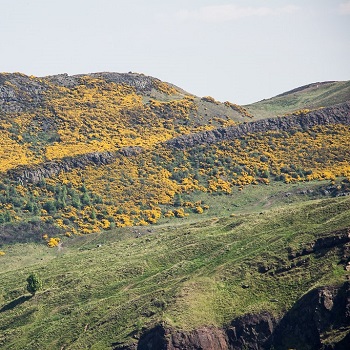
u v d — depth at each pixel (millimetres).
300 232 140500
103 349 123688
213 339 120062
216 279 133375
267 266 133000
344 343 112250
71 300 144375
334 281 121688
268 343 120250
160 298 130875
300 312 120250
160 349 118750
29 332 136250
